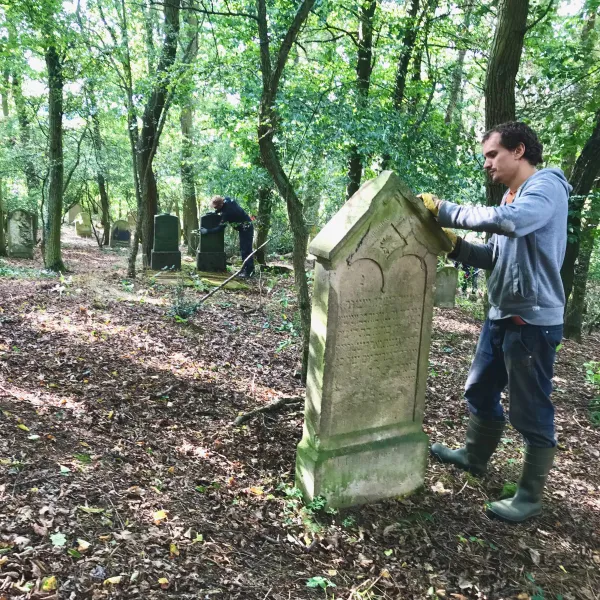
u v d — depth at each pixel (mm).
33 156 15133
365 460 3205
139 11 9641
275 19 6406
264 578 2469
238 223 11344
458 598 2566
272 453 3705
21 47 9312
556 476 3920
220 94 10453
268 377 5375
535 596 2637
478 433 3645
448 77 9789
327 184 10898
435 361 6852
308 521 2988
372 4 8695
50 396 3975
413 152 7191
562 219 2918
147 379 4695
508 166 3082
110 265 13570
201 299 8195
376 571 2684
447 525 3146
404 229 3066
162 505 2828
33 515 2453
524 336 3021
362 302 3039
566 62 7109
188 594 2230
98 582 2154
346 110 6477
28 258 13820
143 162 12055
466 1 9164
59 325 5887
